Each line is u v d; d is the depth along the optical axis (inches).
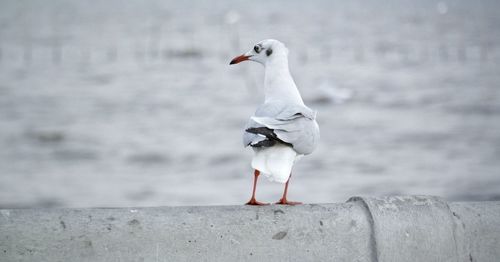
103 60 2999.5
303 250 159.3
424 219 168.4
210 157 1044.5
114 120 1423.5
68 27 5492.1
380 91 1929.1
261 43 224.4
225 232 155.6
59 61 2874.0
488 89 1941.4
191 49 3688.5
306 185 845.8
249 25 6166.3
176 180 891.4
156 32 5206.7
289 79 219.6
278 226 159.2
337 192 807.1
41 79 2210.9
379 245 163.2
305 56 3257.9
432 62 2928.2
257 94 1913.1
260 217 159.5
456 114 1509.6
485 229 173.2
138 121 1414.9
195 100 1759.4
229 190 828.6
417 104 1665.8
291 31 5369.1
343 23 6461.6
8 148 1119.6
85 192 823.7
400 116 1483.8
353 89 1987.0
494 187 826.8
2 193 815.1
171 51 3548.2
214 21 6791.3
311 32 5216.5
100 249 148.6
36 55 3063.5
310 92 1900.8
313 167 956.0
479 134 1235.2
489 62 2869.1
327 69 2662.4
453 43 3892.7
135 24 6127.0
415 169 939.3
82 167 981.2
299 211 162.9
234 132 1289.4
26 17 6934.1
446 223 169.6
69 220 149.9
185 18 7234.3
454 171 926.4
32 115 1471.5
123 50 3518.7
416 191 815.7
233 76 2417.6
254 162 176.4
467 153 1060.5
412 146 1128.2
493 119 1421.0
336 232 162.1
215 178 900.0
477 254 172.1
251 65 2819.9
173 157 1051.3
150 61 3024.1
